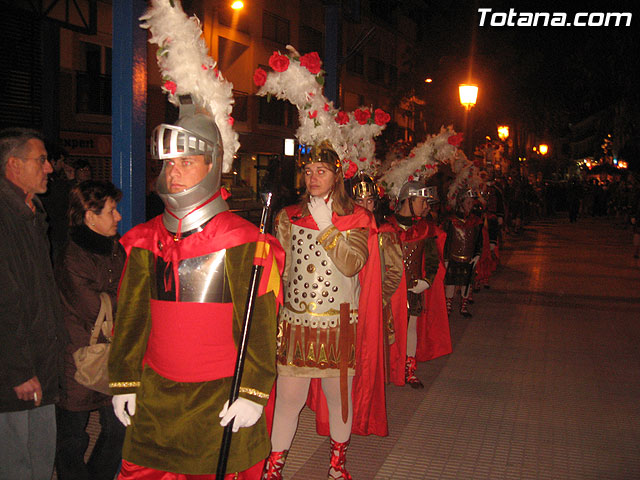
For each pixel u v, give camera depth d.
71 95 17.95
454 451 4.34
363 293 3.83
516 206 21.33
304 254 3.58
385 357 4.63
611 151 43.84
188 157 2.51
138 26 3.60
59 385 3.13
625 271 13.05
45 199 5.90
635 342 7.31
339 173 3.62
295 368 3.56
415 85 20.73
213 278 2.54
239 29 24.77
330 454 4.04
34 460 3.02
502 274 12.45
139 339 2.66
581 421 4.91
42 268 2.94
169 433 2.54
